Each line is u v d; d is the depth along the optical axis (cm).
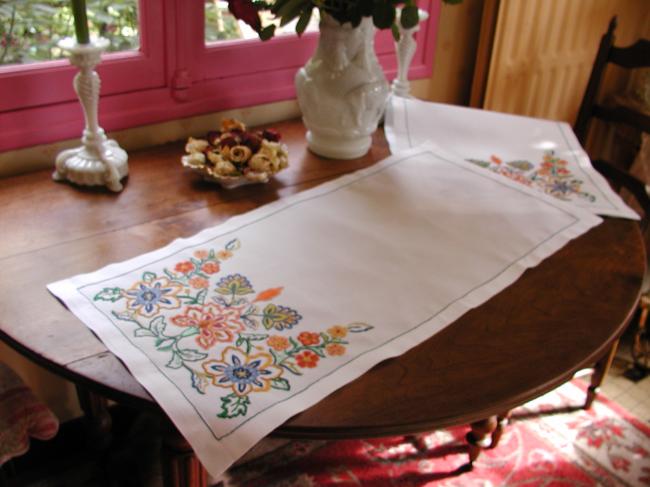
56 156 131
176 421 74
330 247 108
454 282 102
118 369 81
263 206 119
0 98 121
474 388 82
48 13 126
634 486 158
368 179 130
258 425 74
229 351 85
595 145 230
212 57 144
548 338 92
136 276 98
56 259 100
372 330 90
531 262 108
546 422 175
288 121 161
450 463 162
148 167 131
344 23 121
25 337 84
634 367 196
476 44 191
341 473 158
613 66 217
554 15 186
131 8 134
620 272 108
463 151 145
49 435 112
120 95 136
